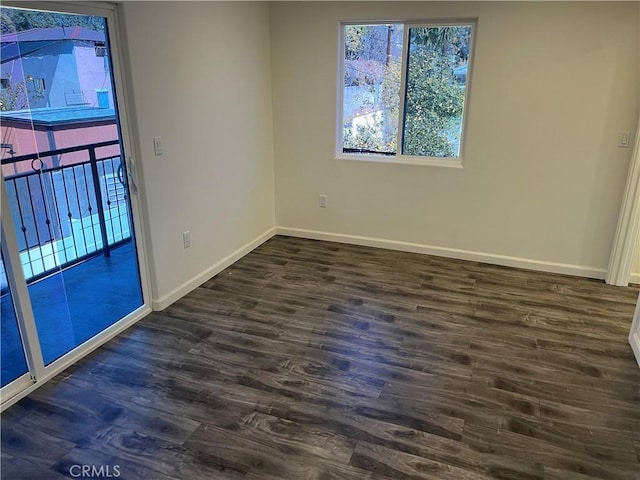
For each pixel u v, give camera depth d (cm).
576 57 339
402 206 425
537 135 365
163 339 291
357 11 385
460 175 396
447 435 215
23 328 233
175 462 199
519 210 387
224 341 289
